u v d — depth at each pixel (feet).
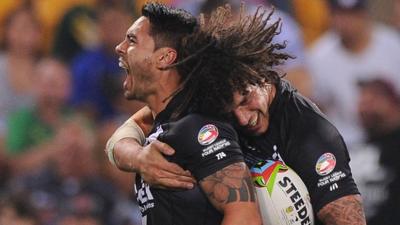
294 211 42.68
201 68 42.16
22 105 91.97
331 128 43.65
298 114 43.55
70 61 93.35
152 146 41.78
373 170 90.63
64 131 89.71
